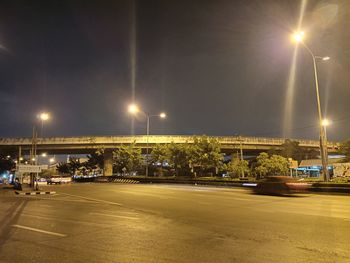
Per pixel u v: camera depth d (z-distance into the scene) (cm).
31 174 3900
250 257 696
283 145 7719
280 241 838
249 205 1695
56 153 8644
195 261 673
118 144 7281
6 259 711
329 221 1148
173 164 5538
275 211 1434
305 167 7075
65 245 824
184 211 1479
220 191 2791
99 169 10312
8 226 1122
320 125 2839
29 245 830
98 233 972
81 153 8675
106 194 2542
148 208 1605
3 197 2434
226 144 7388
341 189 2509
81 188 3425
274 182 2388
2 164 7169
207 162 5188
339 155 8081
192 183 4459
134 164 6116
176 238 891
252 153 9025
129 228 1050
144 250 766
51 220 1241
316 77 2875
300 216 1272
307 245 793
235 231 982
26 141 7231
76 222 1184
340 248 762
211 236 913
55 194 2683
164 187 3466
